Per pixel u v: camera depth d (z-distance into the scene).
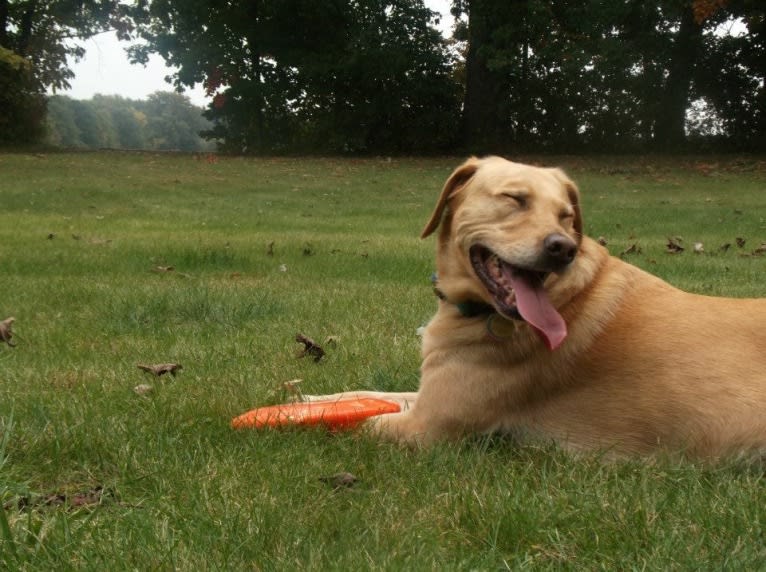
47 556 1.08
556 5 10.66
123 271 2.87
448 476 1.30
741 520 1.17
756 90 10.48
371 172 8.61
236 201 5.93
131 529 1.13
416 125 11.55
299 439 1.41
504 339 1.41
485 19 10.44
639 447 1.38
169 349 1.91
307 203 5.91
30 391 1.59
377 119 11.47
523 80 11.09
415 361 1.83
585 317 1.41
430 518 1.19
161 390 1.61
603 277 1.45
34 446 1.34
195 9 11.40
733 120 10.74
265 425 1.44
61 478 1.29
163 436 1.39
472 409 1.42
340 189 6.96
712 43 10.42
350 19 11.65
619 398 1.39
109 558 1.08
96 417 1.45
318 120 11.83
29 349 1.89
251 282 2.71
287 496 1.23
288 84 11.82
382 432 1.44
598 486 1.26
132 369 1.75
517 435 1.43
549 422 1.42
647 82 10.66
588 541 1.14
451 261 1.49
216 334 2.05
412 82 11.31
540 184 1.42
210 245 3.52
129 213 5.07
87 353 1.86
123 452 1.33
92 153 10.07
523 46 10.84
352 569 1.07
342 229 4.47
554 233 1.35
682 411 1.36
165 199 5.90
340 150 11.52
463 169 1.49
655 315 1.42
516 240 1.37
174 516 1.17
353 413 1.47
